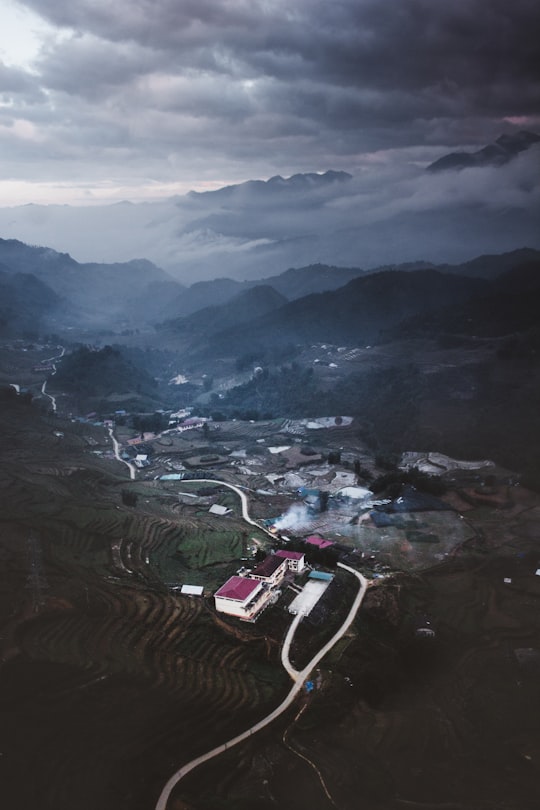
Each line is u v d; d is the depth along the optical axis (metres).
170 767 67.81
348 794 65.69
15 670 80.00
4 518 121.44
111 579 104.00
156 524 129.25
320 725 75.75
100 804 62.75
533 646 91.75
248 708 77.38
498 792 66.06
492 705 79.88
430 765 70.19
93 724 72.75
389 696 81.94
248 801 64.06
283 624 94.12
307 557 115.00
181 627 92.19
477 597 105.00
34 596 95.12
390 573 111.19
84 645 86.19
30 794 63.22
